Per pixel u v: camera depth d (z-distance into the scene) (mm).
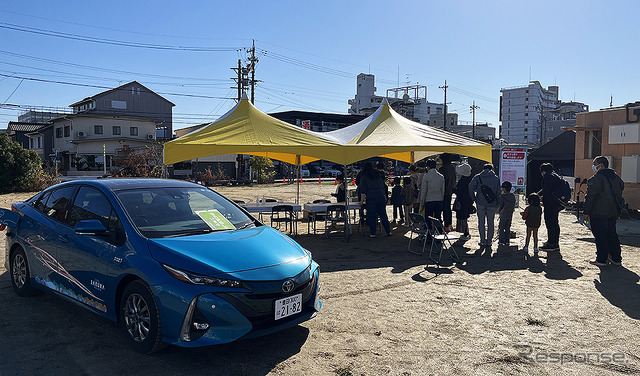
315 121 62281
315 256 7934
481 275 6598
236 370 3525
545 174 8258
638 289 5859
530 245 8977
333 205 9641
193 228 4273
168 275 3527
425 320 4711
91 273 4133
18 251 5324
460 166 9516
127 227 4008
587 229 10992
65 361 3633
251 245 4012
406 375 3482
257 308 3559
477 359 3779
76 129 43719
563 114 89562
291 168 40344
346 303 5262
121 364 3592
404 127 10523
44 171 28641
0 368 3494
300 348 3975
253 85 36969
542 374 3510
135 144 45250
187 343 3422
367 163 10000
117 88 52906
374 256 7938
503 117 116875
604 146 13438
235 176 42031
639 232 10281
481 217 8781
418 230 8320
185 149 8453
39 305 5023
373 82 94438
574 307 5141
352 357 3803
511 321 4691
